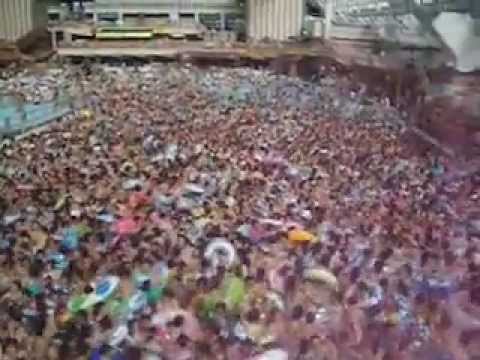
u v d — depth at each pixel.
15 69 33.12
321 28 31.17
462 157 16.78
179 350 11.02
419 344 10.95
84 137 22.56
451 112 17.89
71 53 37.19
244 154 20.44
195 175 18.70
